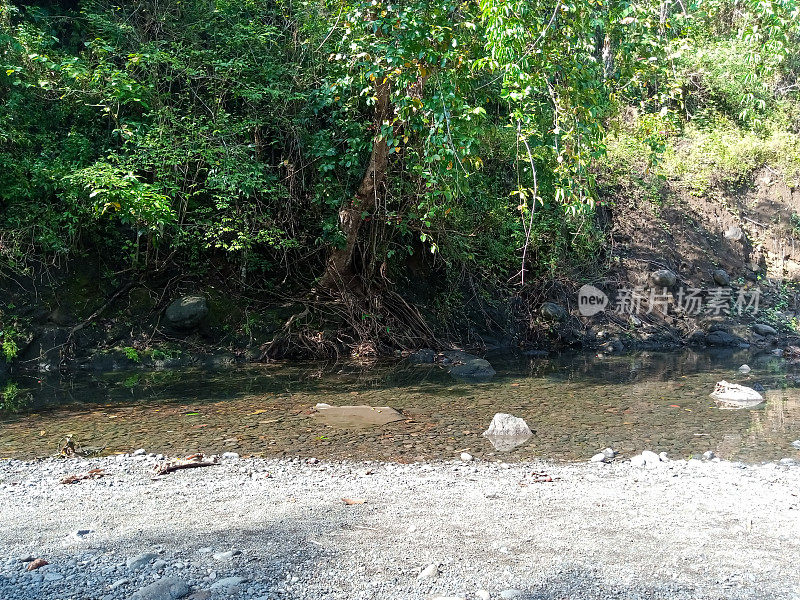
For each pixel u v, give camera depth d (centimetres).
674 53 742
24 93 1070
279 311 1160
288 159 1142
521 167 1202
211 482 513
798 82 1816
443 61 701
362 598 308
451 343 1202
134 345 1054
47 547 370
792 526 403
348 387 901
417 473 544
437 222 1168
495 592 313
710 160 1597
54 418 729
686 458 595
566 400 828
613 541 377
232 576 328
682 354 1216
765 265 1509
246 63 1108
